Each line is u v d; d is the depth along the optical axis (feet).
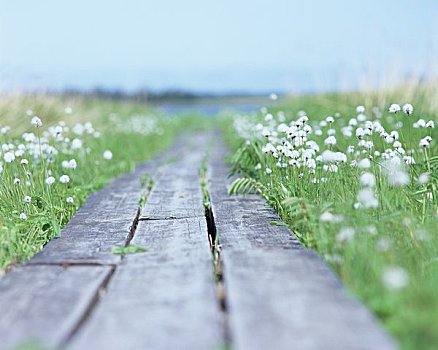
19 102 23.32
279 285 10.05
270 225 12.29
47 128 20.94
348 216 11.17
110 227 12.39
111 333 9.40
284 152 13.47
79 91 32.94
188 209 13.44
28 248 11.67
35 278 10.48
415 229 11.03
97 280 10.41
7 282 10.39
